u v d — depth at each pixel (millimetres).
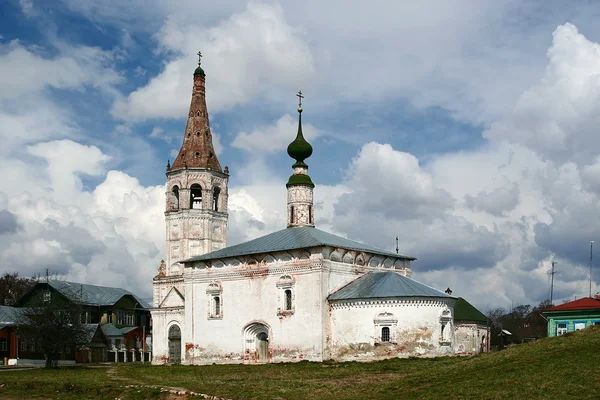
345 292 67312
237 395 43656
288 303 69375
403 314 63500
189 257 87875
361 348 64438
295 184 78312
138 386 50531
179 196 89438
